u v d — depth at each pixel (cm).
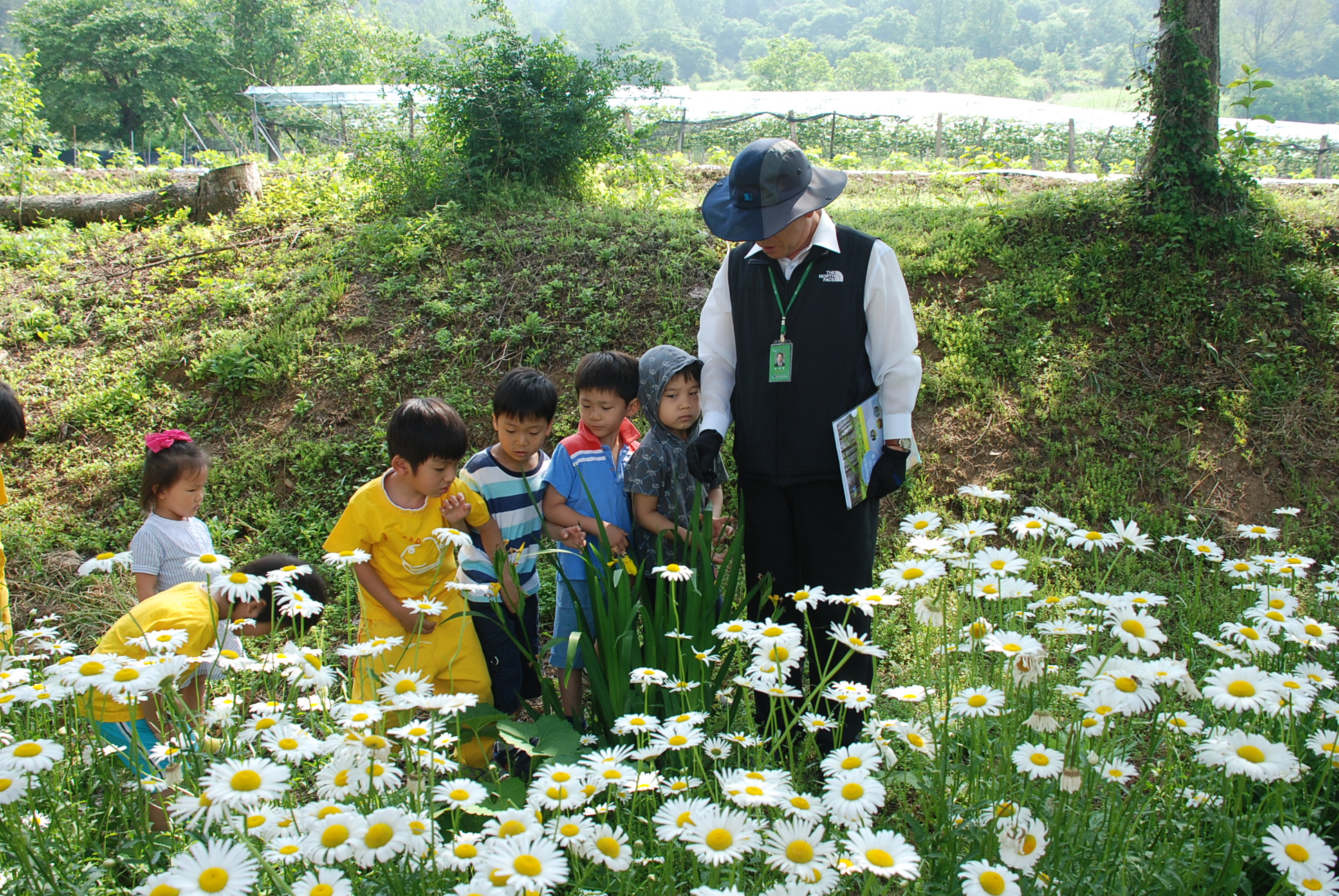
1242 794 169
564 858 135
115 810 198
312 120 1959
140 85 3650
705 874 166
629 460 285
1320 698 211
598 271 596
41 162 1007
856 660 265
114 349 594
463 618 273
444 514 263
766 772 157
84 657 173
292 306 600
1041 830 156
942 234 627
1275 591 225
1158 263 568
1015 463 468
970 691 176
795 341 259
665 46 12975
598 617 244
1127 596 195
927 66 11319
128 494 479
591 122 784
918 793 204
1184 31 605
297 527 447
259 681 265
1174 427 484
